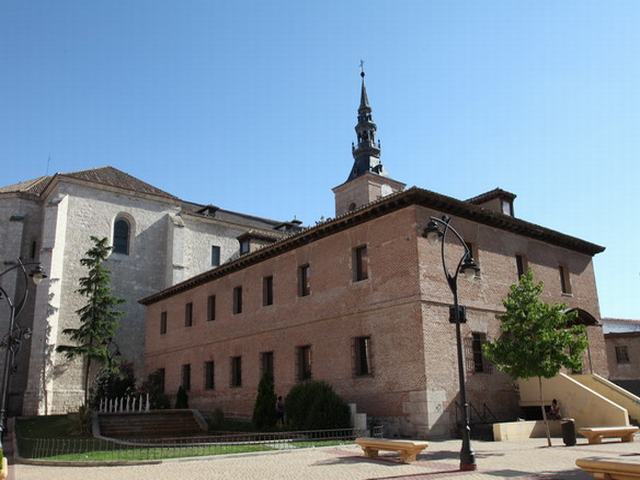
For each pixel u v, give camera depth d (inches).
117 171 1813.5
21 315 1581.0
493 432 733.3
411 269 804.0
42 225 1688.0
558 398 821.2
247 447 684.7
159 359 1425.9
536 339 653.9
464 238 879.1
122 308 1614.2
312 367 947.3
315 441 738.8
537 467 472.7
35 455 708.0
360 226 905.5
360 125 1919.3
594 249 1123.9
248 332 1112.8
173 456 611.5
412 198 809.5
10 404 1470.2
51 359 1434.5
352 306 890.7
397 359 799.7
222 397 1155.3
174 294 1412.4
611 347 1529.3
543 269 1010.7
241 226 1929.1
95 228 1616.6
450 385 783.1
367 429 788.6
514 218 937.5
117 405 1278.3
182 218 1803.6
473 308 855.1
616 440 697.6
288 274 1039.0
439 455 574.9
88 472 530.0
